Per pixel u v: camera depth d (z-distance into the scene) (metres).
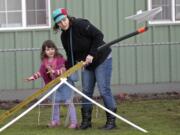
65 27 8.50
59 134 8.48
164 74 13.09
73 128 8.95
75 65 8.48
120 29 12.82
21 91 12.48
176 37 13.12
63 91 9.04
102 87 8.67
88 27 8.46
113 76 12.84
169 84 13.03
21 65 12.55
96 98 12.13
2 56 12.48
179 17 13.18
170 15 13.16
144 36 12.95
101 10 12.73
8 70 12.52
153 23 12.95
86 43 8.51
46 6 12.62
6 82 12.52
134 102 11.86
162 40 13.05
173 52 13.12
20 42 12.54
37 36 12.57
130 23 12.84
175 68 13.14
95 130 8.77
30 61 12.55
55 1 12.59
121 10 12.81
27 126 9.29
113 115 8.65
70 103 9.02
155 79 13.04
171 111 10.69
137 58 12.95
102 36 8.50
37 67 12.57
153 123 9.39
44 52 9.14
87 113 8.91
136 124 9.27
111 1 12.76
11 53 12.51
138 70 12.96
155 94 12.84
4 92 12.45
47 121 9.77
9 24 12.59
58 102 9.09
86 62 8.38
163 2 13.13
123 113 10.49
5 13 12.57
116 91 12.78
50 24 12.59
